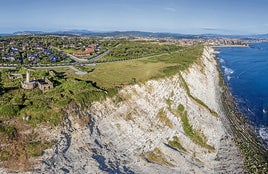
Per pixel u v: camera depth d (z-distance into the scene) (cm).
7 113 5919
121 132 7075
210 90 11575
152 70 10119
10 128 5650
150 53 15638
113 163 6053
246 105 11525
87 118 6712
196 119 8662
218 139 8212
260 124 9700
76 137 6188
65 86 7625
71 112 6525
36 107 6250
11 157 5266
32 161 5331
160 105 8456
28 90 7294
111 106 7438
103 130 6819
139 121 7575
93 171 5612
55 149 5681
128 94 8075
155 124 7812
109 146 6531
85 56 13450
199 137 8125
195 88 10519
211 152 7600
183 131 8119
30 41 17012
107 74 9444
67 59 12381
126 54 14675
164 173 6319
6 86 7525
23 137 5647
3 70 9206
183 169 6644
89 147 6138
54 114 6206
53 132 5941
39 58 12000
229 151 7688
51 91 7294
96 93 7375
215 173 6694
